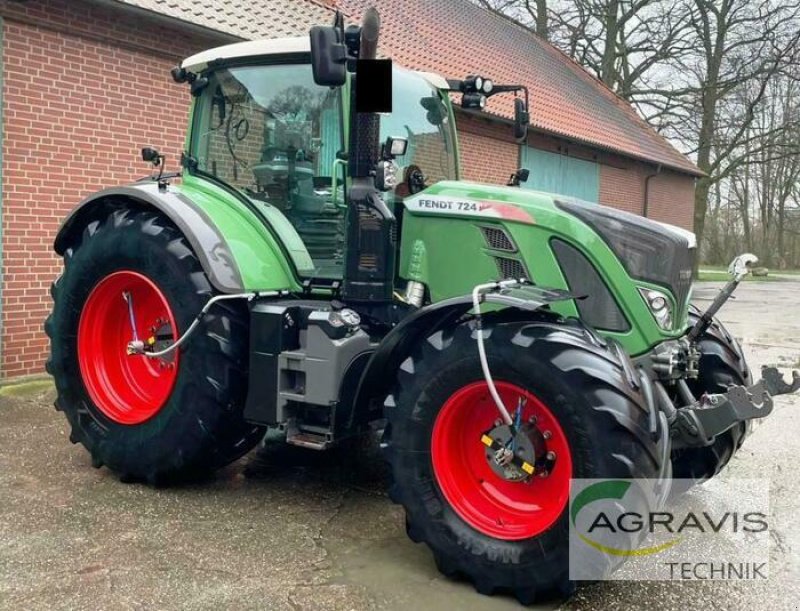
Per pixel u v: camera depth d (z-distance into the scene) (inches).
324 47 134.4
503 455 125.3
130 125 294.4
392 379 143.2
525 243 145.2
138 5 283.4
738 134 949.8
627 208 794.2
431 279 153.8
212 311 156.6
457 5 728.3
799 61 877.8
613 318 140.4
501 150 560.4
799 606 121.2
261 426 168.6
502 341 123.3
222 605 116.0
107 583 122.0
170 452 161.2
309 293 165.2
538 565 117.8
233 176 176.1
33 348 271.3
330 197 162.2
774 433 224.5
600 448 115.2
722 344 167.5
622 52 993.5
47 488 164.6
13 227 261.9
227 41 320.5
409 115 170.9
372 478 177.6
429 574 129.3
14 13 255.0
